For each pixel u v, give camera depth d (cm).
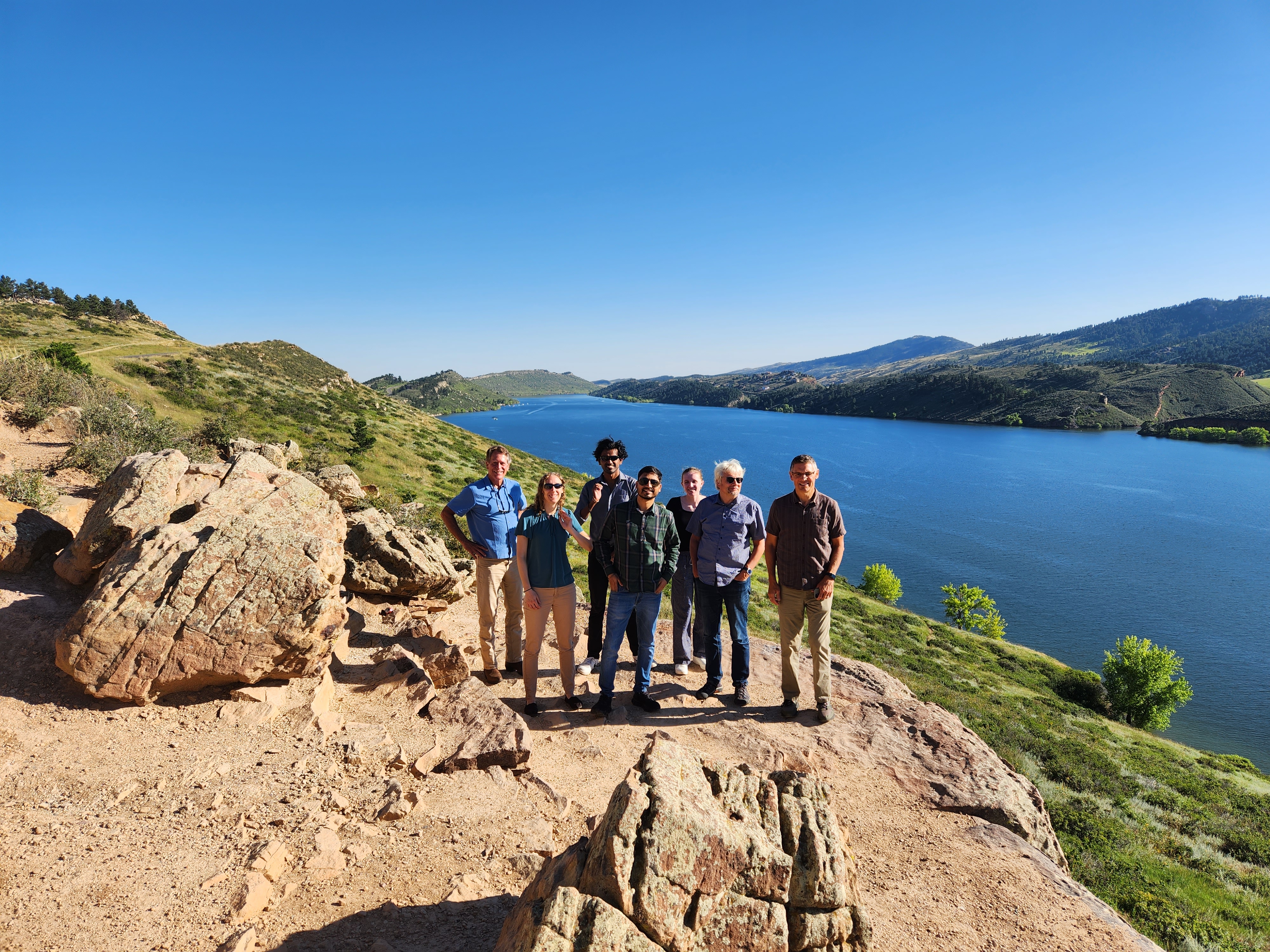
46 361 1958
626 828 231
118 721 390
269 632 427
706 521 560
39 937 236
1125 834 1351
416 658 561
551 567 511
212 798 335
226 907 264
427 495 5009
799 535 528
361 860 309
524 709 534
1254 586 7025
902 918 324
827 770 468
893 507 10469
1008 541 8588
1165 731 4138
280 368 9575
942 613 5988
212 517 507
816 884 247
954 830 415
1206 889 1126
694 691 595
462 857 325
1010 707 2977
